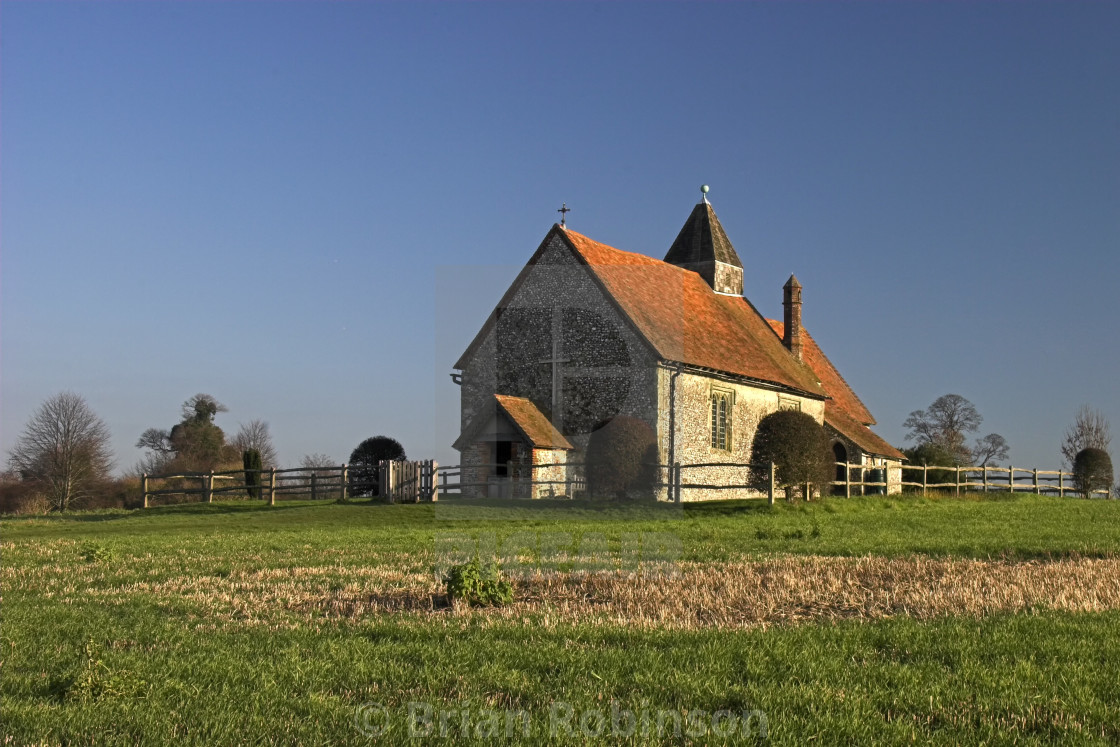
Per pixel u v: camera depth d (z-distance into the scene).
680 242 47.25
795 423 31.44
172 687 8.03
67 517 36.00
